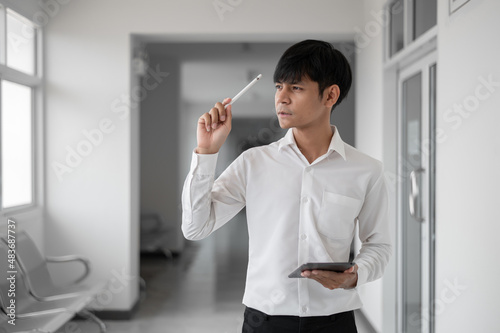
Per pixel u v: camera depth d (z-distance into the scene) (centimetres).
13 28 447
